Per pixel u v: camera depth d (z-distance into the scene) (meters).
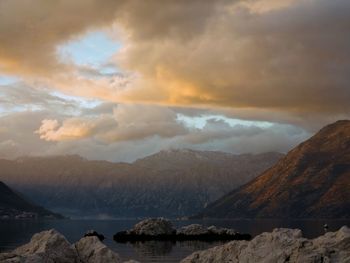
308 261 44.25
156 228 180.38
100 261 53.81
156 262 89.44
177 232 182.88
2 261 45.84
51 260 50.28
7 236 175.62
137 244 144.62
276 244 49.16
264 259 47.41
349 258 44.81
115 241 160.62
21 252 54.12
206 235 178.50
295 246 46.84
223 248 54.00
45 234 56.25
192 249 123.88
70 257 53.69
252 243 51.16
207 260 53.28
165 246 135.62
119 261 53.91
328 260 44.22
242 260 49.91
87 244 56.84
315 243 49.72
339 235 49.75
